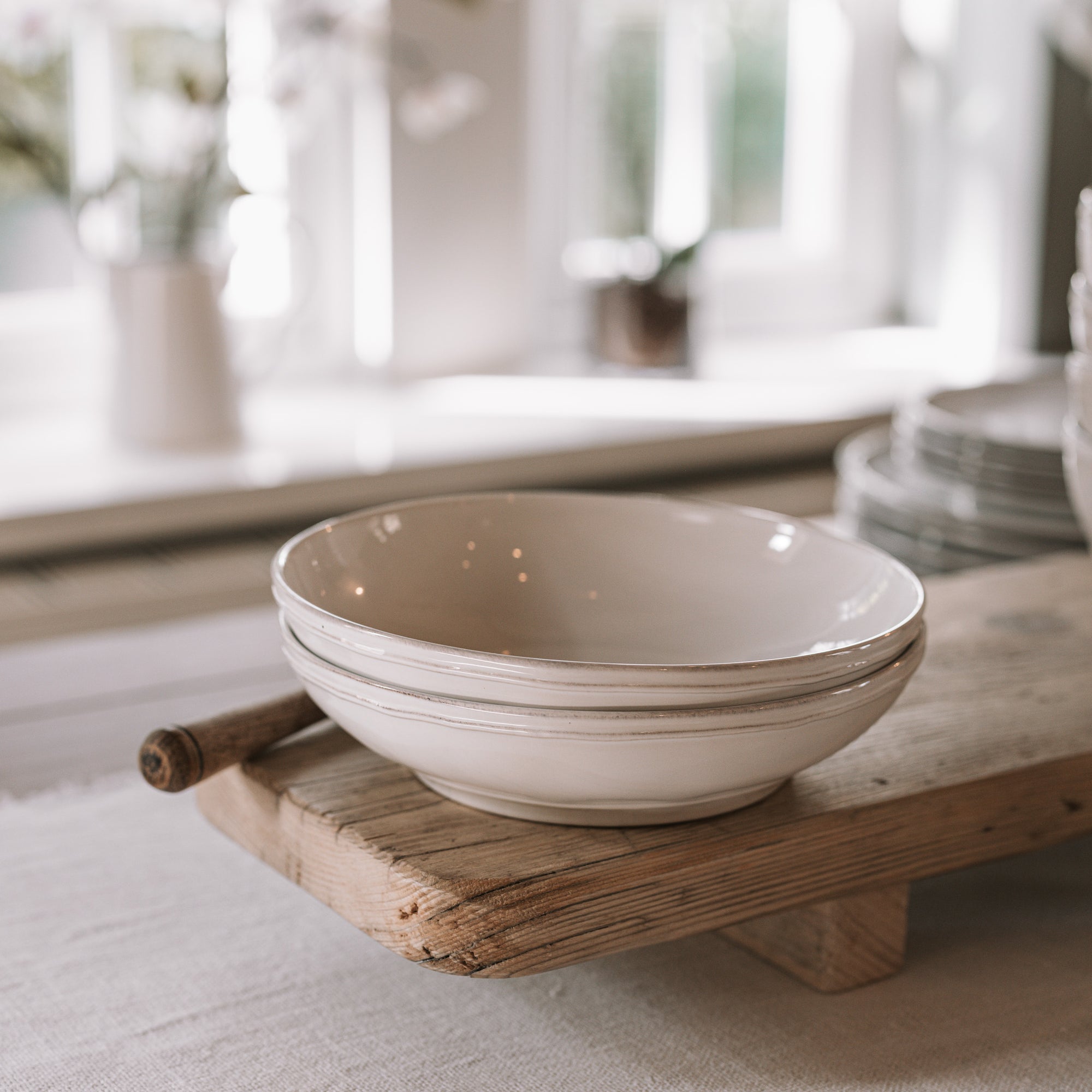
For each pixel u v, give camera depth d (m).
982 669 0.73
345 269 2.09
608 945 0.51
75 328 1.93
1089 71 2.27
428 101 1.79
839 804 0.56
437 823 0.53
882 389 2.13
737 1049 0.52
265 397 2.02
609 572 0.64
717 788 0.50
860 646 0.48
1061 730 0.65
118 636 1.16
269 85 1.84
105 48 1.87
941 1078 0.50
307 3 1.90
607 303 2.18
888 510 0.96
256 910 0.62
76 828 0.70
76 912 0.62
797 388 2.13
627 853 0.51
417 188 2.01
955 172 2.44
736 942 0.61
